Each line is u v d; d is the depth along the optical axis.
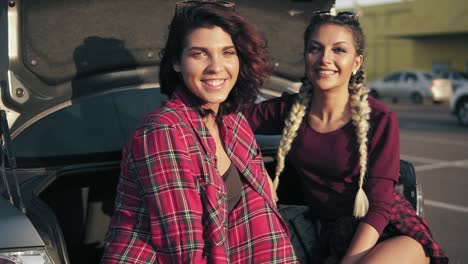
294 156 2.40
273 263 2.01
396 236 2.21
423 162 8.84
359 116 2.22
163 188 1.75
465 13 28.69
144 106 2.70
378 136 2.25
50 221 1.87
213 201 1.82
